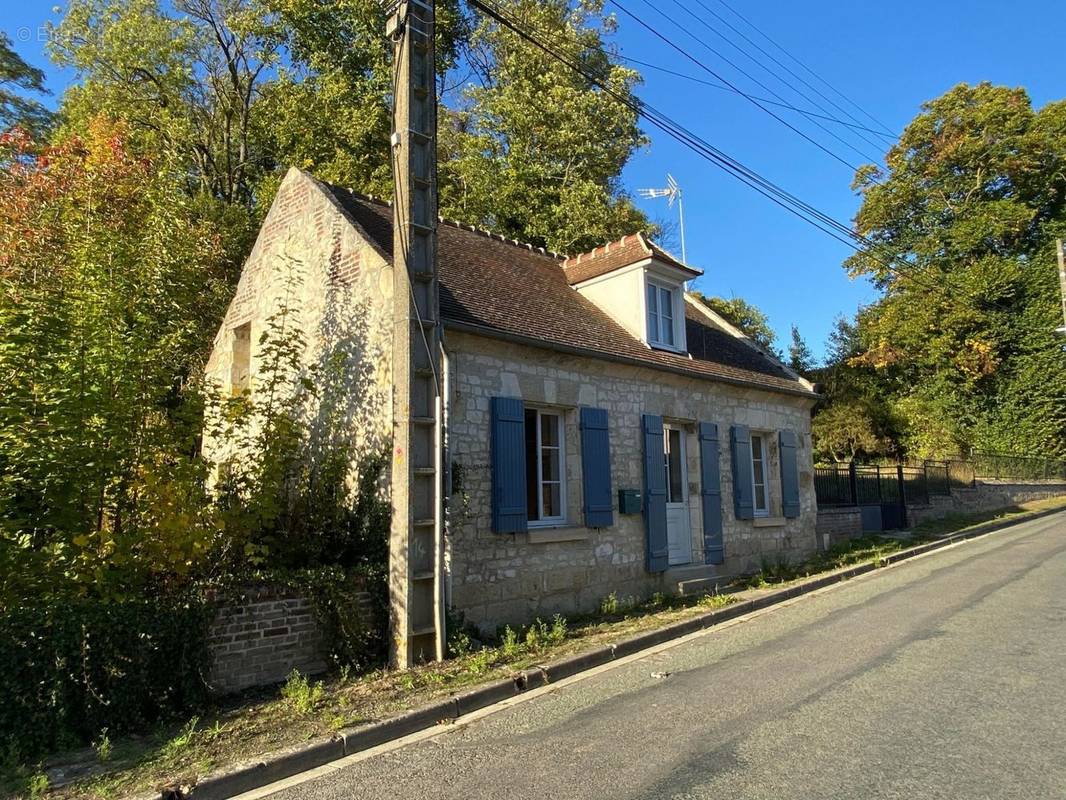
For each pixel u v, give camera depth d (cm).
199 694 585
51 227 1145
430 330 765
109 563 610
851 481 1852
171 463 695
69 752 501
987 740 467
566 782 431
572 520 1004
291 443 798
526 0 2470
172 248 1216
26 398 614
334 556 803
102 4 2366
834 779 415
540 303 1122
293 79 2336
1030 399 3039
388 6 796
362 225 1016
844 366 3412
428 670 675
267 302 1140
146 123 2216
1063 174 3072
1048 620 817
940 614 882
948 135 3200
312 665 683
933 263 3244
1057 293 2983
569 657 720
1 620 501
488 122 2475
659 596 1063
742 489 1341
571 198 2261
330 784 451
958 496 2362
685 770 440
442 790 432
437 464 738
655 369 1154
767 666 688
